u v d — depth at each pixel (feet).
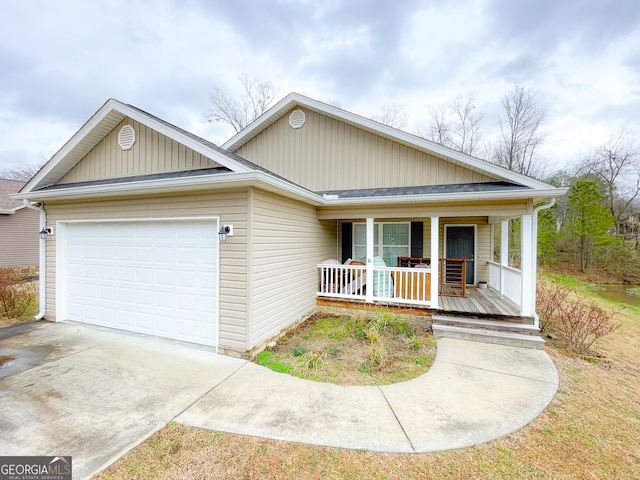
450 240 31.53
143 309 19.74
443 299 25.04
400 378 14.12
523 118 68.59
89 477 8.18
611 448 9.65
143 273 19.67
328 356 16.67
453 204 21.74
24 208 47.39
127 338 19.12
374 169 26.78
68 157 21.88
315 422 10.64
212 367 15.16
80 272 22.27
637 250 61.87
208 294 17.65
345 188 27.58
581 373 15.26
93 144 21.89
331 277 25.54
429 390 13.00
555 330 21.74
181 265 18.44
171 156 19.38
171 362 15.71
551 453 9.35
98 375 14.17
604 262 63.46
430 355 16.88
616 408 12.03
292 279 21.49
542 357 16.79
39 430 10.13
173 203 18.33
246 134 29.99
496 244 65.77
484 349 17.85
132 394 12.49
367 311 23.84
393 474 8.43
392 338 19.34
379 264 25.96
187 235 18.25
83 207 21.39
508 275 24.35
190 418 10.84
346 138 27.61
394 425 10.51
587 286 54.54
